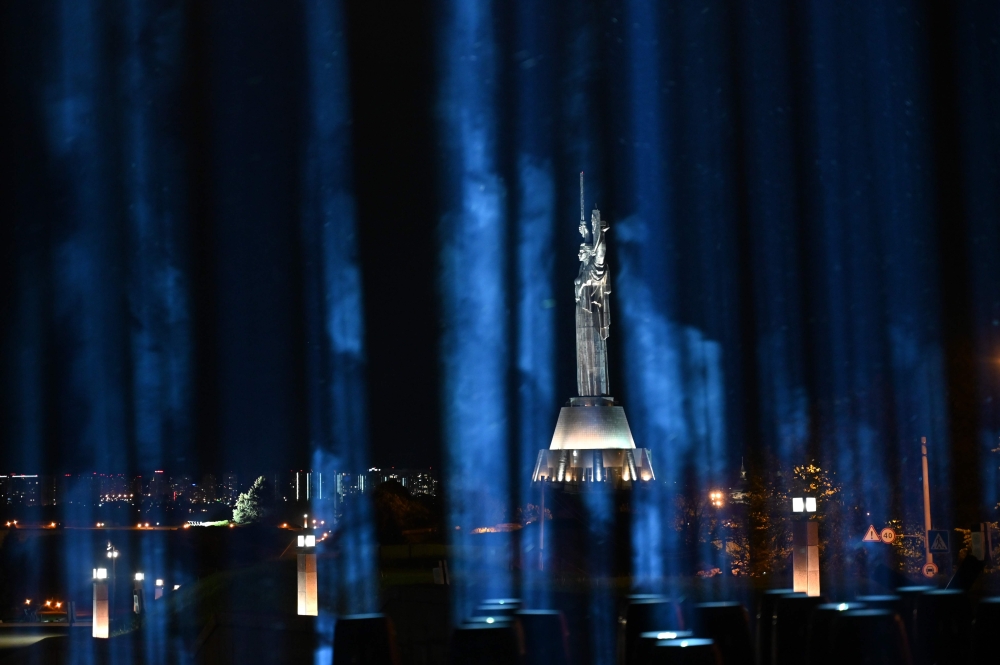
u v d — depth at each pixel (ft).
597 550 145.18
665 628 26.35
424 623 103.40
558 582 109.60
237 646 115.65
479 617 25.71
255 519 388.98
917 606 27.25
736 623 26.30
